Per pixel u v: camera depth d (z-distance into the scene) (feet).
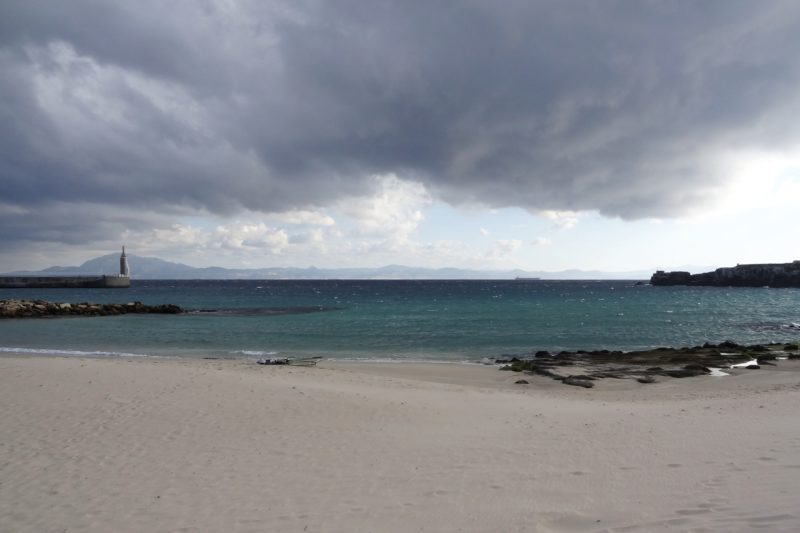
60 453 26.68
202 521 18.71
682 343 101.86
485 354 86.28
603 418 35.12
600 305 211.41
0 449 27.22
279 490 21.63
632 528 15.61
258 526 18.15
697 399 46.80
